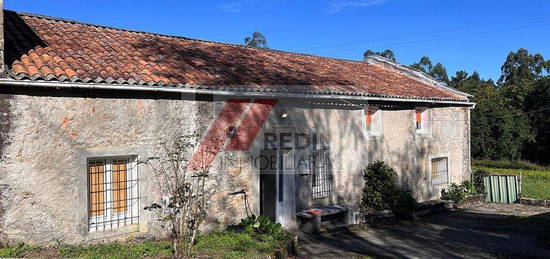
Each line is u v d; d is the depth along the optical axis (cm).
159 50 1020
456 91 1580
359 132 1220
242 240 783
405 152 1362
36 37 858
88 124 730
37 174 681
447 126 1543
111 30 1084
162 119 816
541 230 1118
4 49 717
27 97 673
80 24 1048
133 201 796
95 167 763
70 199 712
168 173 821
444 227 1159
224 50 1241
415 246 948
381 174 1213
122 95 768
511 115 2825
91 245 722
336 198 1162
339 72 1369
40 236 684
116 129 761
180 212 802
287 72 1151
